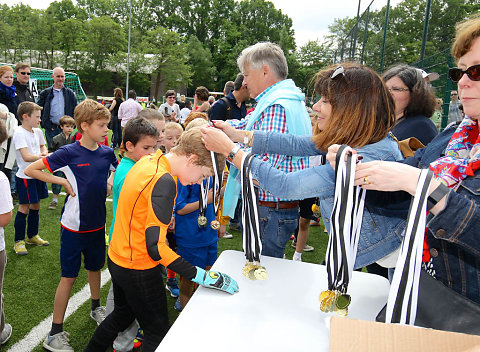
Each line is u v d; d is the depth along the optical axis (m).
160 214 1.47
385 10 7.98
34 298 2.85
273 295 1.17
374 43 8.91
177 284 3.01
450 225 0.84
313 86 1.26
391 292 0.89
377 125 1.13
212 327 0.98
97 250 2.41
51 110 6.53
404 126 2.34
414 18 6.26
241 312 1.06
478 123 1.05
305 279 1.28
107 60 56.50
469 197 0.90
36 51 57.84
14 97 5.57
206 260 2.44
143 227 1.60
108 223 4.64
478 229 0.83
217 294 1.16
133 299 1.68
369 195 1.12
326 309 1.00
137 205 1.58
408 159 1.46
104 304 2.79
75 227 2.26
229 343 0.91
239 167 1.20
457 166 0.97
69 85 14.21
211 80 65.94
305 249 4.23
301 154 1.62
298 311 1.08
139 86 58.06
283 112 1.82
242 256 1.45
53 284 3.09
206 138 1.24
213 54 68.62
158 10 74.12
